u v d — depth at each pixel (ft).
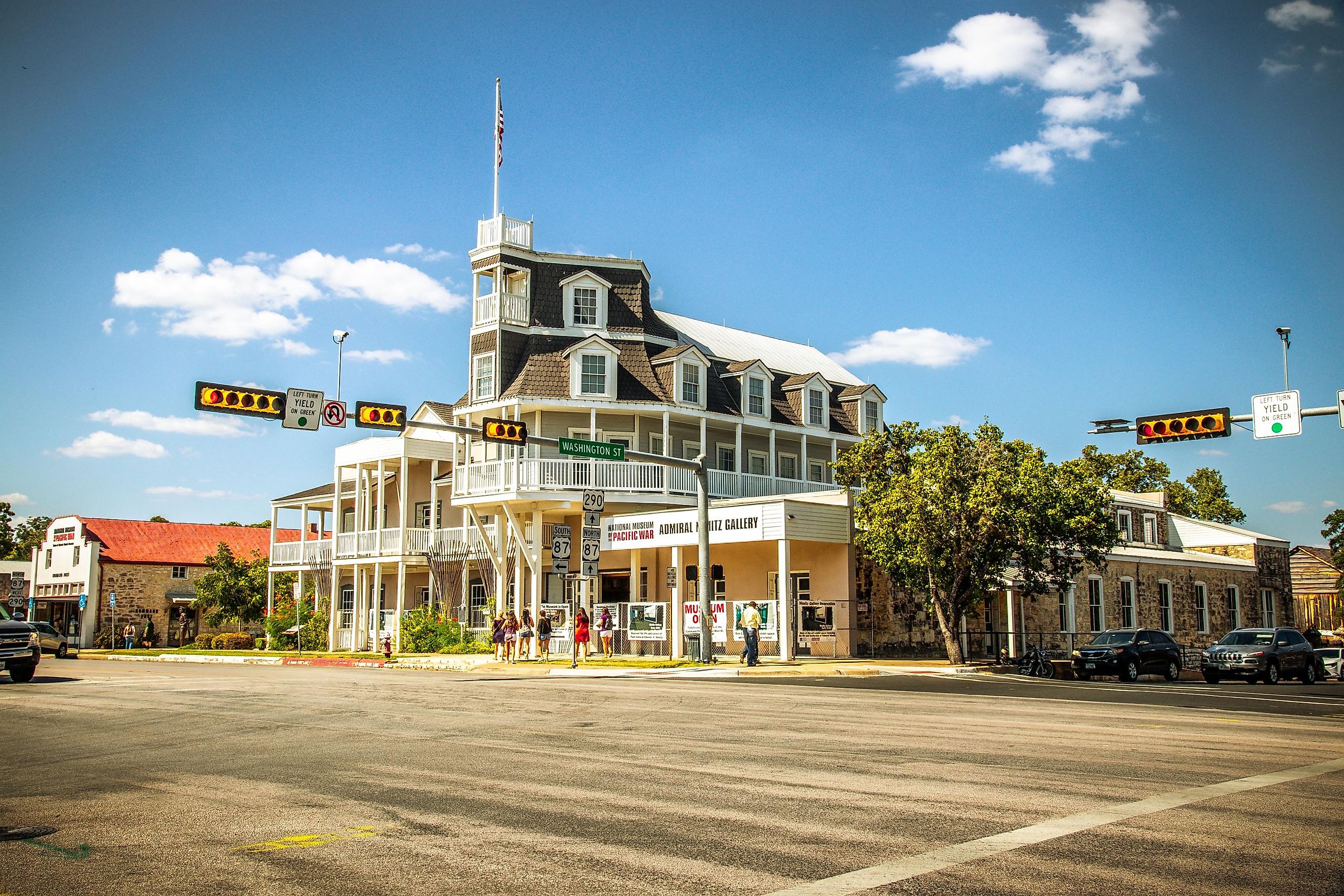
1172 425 79.36
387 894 20.13
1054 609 137.39
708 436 145.28
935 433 110.32
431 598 145.59
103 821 27.25
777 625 112.27
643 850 23.32
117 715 56.13
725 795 29.91
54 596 213.46
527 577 140.26
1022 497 104.17
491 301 137.39
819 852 22.99
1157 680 104.01
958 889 19.99
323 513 182.50
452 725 49.03
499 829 25.54
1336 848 23.21
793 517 111.65
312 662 132.16
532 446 133.08
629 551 134.00
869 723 48.93
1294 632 108.58
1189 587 159.43
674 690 71.26
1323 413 73.92
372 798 30.01
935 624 127.65
